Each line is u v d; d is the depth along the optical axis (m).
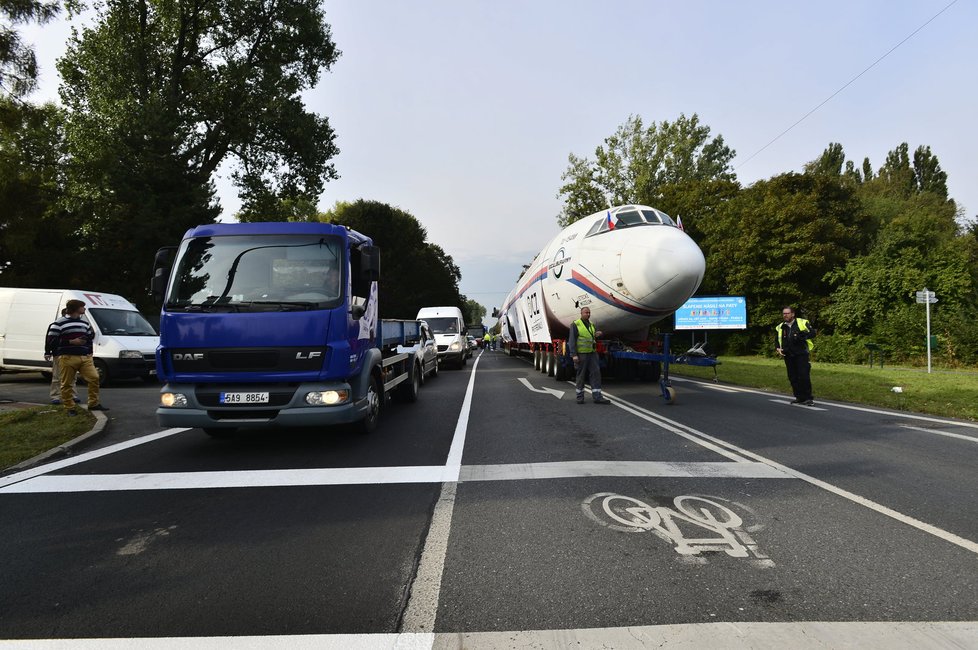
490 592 2.88
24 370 14.54
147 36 25.94
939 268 22.98
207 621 2.63
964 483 4.86
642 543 3.52
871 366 20.16
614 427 7.79
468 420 8.58
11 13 10.80
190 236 6.76
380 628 2.54
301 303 6.30
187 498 4.63
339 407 6.20
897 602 2.72
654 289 11.88
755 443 6.63
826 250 28.34
